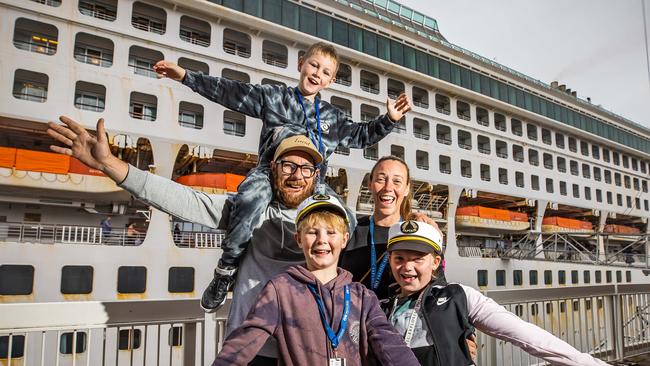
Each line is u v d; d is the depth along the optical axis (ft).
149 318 10.36
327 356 6.11
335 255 6.95
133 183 7.41
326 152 9.34
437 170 69.36
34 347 32.65
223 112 51.26
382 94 65.31
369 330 6.43
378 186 9.23
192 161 53.31
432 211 69.67
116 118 45.11
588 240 102.12
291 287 6.56
